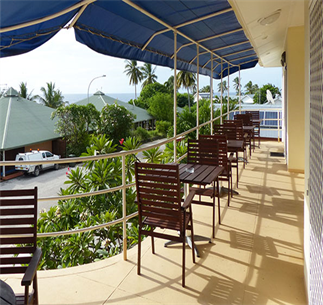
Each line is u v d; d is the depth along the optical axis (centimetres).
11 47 237
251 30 473
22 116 2844
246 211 418
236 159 536
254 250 308
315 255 176
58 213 563
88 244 487
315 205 176
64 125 2750
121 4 277
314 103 183
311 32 194
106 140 702
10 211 190
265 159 762
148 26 360
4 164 240
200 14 351
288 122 623
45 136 2702
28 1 186
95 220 527
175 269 274
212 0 309
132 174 630
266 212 413
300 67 595
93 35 324
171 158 696
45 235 262
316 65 171
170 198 250
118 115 3039
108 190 278
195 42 496
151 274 266
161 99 4284
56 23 248
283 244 320
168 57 518
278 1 355
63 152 2875
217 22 407
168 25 367
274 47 738
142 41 393
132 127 3181
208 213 414
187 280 257
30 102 3200
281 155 809
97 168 607
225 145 443
